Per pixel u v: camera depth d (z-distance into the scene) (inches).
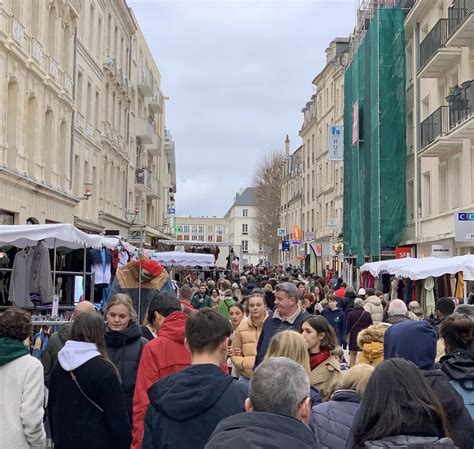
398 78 1163.9
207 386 144.7
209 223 6786.4
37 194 859.4
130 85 1609.3
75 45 1047.6
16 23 765.9
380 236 1144.8
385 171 1154.0
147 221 1984.5
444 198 1007.0
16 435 181.9
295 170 2669.8
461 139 883.4
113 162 1416.1
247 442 106.3
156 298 236.8
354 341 555.5
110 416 185.6
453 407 154.4
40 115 876.6
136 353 225.1
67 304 573.0
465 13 837.2
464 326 188.2
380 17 1170.6
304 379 118.6
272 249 3014.3
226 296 595.8
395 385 117.9
